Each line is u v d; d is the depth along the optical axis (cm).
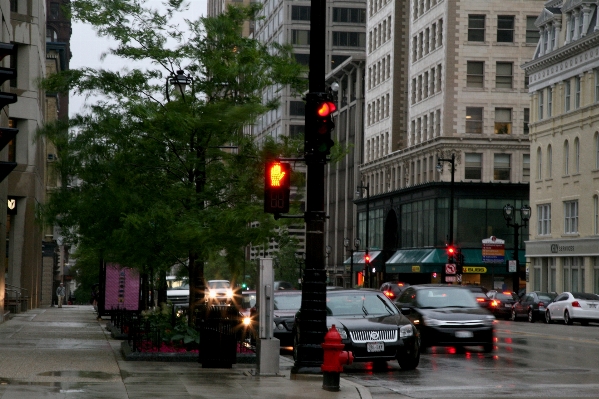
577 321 5128
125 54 2461
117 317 3334
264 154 2455
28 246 5356
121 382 1703
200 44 2505
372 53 11031
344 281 11388
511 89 8450
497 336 3591
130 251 2427
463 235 8344
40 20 5688
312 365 1817
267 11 15838
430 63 8912
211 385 1694
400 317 2319
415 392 1780
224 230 2278
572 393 1759
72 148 2364
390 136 10200
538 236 7269
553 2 7238
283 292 2975
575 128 6725
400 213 9400
